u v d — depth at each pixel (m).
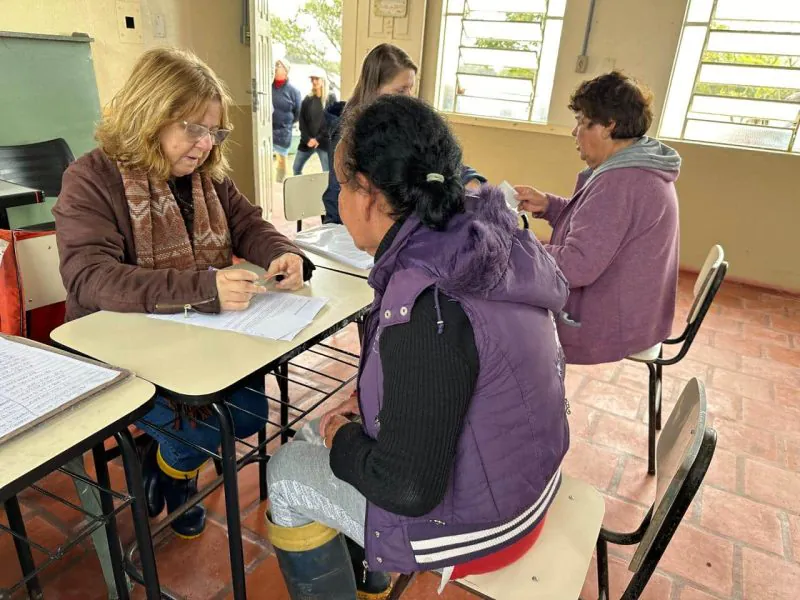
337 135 0.82
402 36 4.37
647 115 1.63
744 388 2.50
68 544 0.90
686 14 3.61
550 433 0.81
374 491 0.73
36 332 1.30
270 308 1.23
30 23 2.95
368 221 0.80
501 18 4.15
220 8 4.03
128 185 1.27
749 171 3.73
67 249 1.21
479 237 0.71
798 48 3.43
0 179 2.27
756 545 1.62
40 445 0.71
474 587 0.89
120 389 0.84
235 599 1.14
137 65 1.25
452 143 0.76
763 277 3.88
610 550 1.57
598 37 3.85
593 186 1.64
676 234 1.69
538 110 4.27
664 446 1.02
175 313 1.17
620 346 1.71
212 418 1.29
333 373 2.37
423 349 0.68
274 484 0.97
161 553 1.46
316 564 1.00
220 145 1.41
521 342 0.74
